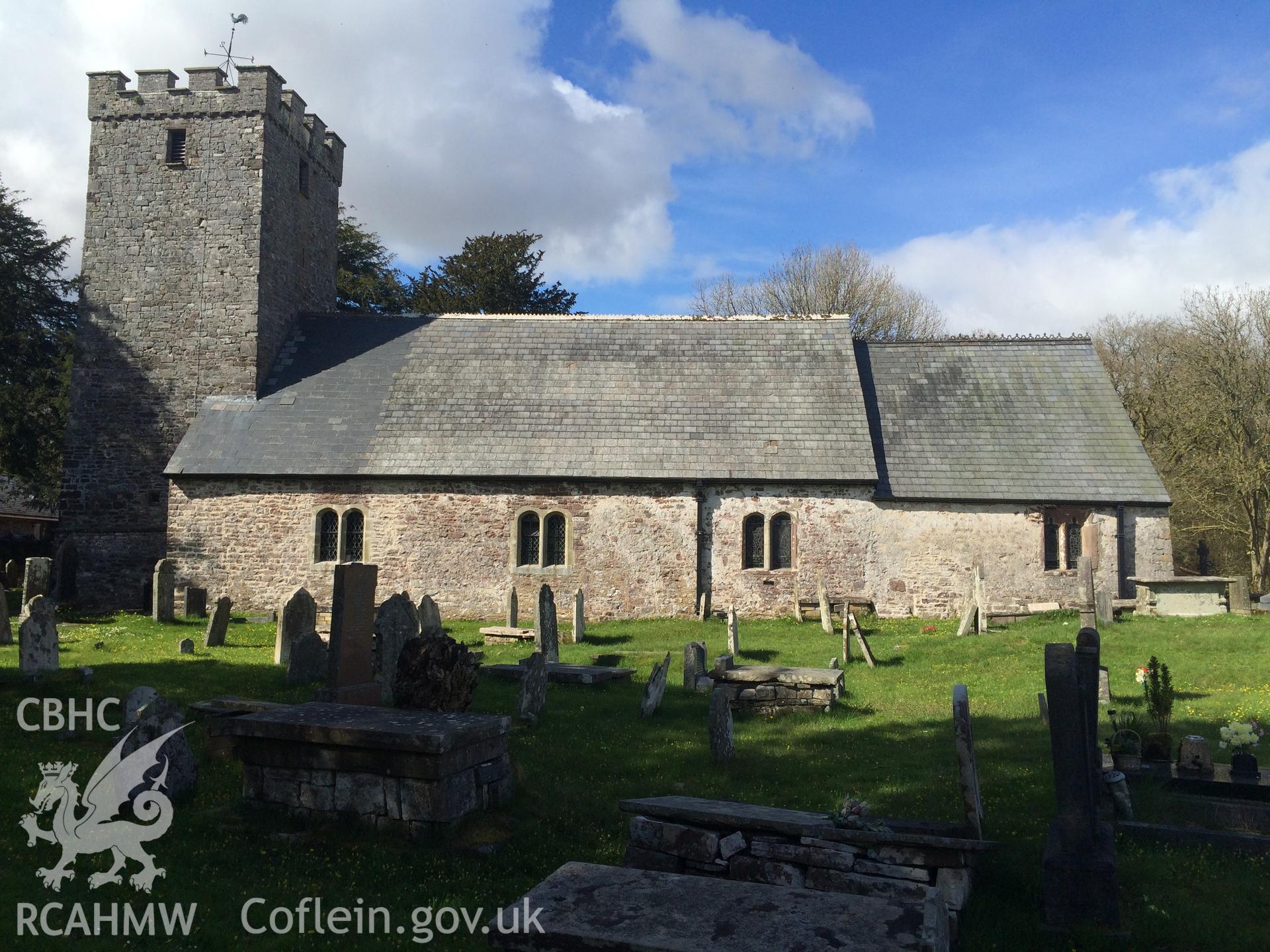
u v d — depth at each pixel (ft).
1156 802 27.91
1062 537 80.02
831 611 77.51
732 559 79.51
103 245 89.20
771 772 33.12
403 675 36.19
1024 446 82.99
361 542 80.28
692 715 42.60
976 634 64.69
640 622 76.79
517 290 151.53
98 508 86.99
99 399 87.81
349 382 87.51
